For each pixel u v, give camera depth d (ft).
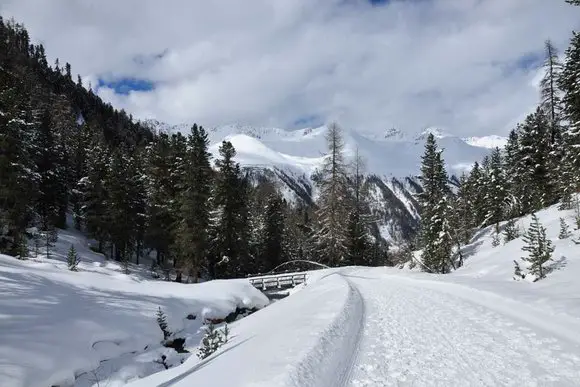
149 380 39.55
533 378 23.36
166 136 174.29
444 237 129.80
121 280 78.23
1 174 107.55
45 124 176.14
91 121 425.28
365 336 35.19
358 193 192.44
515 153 168.25
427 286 75.36
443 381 23.39
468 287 61.93
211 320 75.92
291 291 120.67
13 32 521.24
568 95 108.58
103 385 43.27
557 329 34.58
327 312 44.70
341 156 163.22
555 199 140.26
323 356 27.22
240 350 34.88
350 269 143.23
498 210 163.84
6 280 57.06
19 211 113.19
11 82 122.62
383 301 57.77
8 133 109.60
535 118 145.79
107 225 158.92
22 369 37.96
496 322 38.50
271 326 47.14
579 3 58.34
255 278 126.62
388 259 265.95
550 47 136.26
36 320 47.62
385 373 25.11
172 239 150.00
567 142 111.75
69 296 59.16
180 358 55.06
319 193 168.35
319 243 168.14
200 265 140.26
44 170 170.71
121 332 53.83
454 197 162.40
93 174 167.84
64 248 143.02
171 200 145.89
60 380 40.29
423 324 39.34
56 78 517.96
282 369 23.73
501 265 87.61
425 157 150.00
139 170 180.96
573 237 81.41
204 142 138.41
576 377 23.26
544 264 65.77
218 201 146.82
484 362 26.48
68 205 209.26
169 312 67.41
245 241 158.61
